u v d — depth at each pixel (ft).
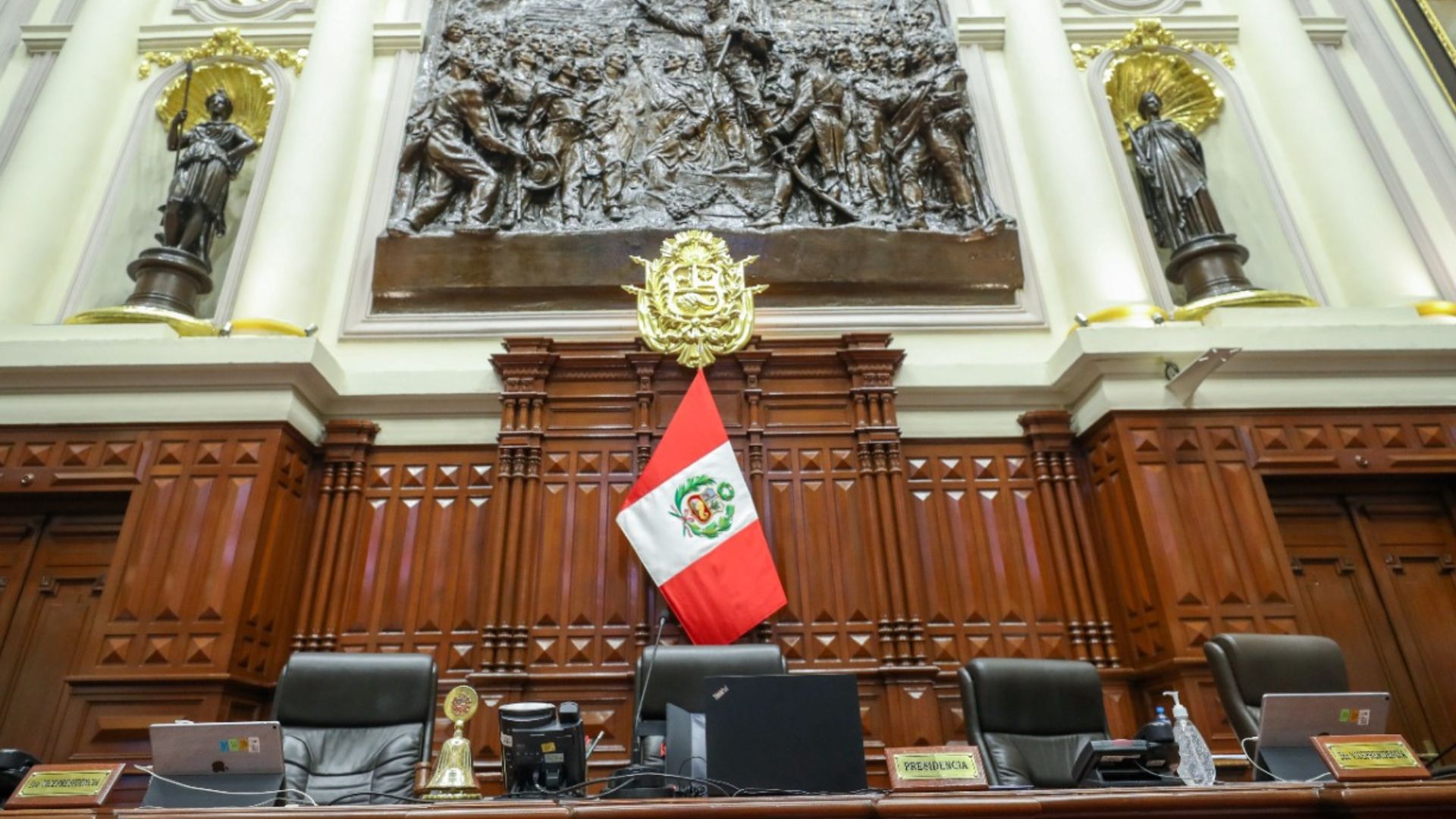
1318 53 23.52
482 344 18.51
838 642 15.61
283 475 15.81
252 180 21.39
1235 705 10.11
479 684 14.97
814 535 16.43
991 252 19.45
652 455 16.44
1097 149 20.43
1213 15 23.90
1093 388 16.89
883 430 17.02
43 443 15.72
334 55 21.36
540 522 16.39
